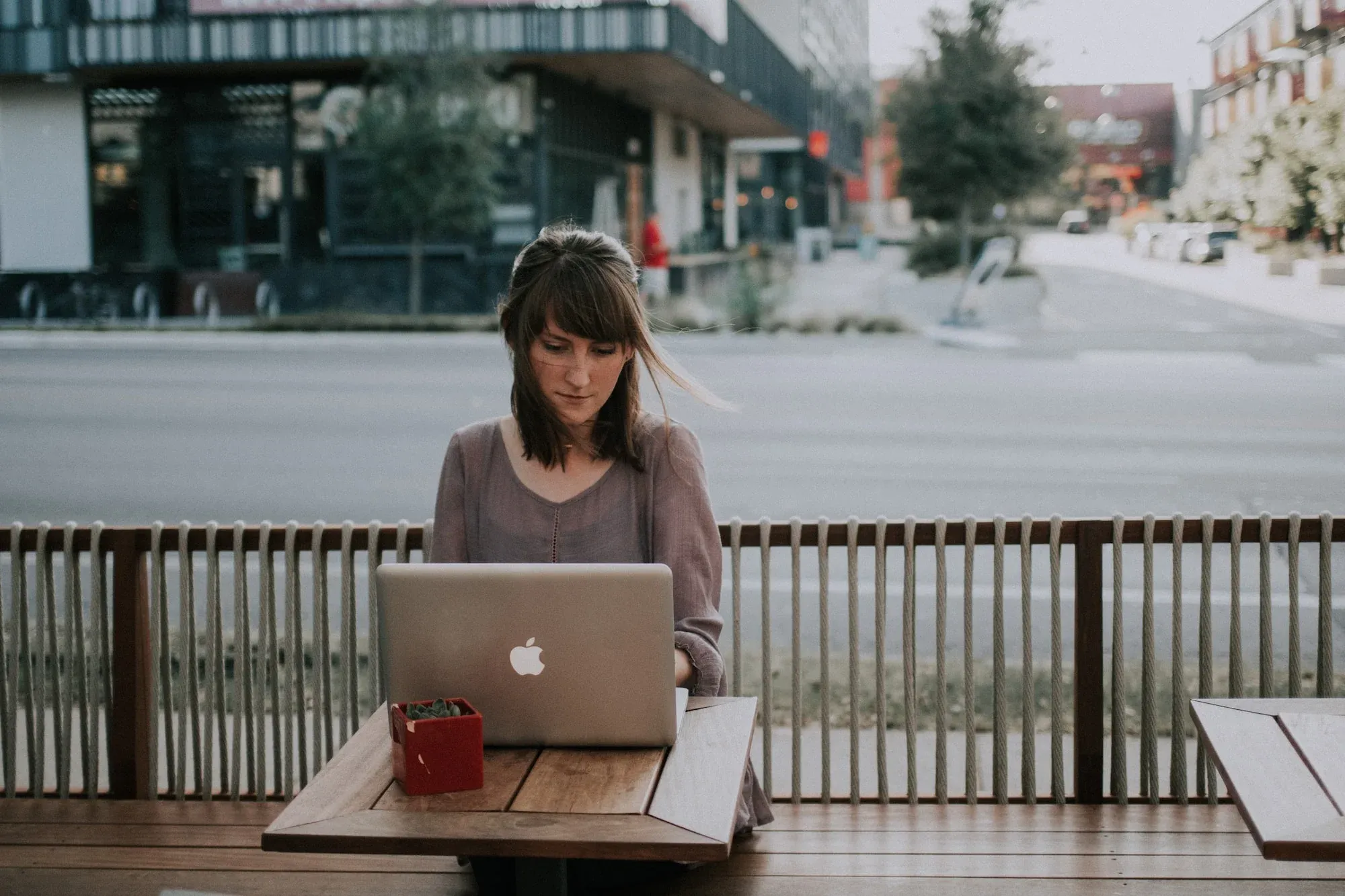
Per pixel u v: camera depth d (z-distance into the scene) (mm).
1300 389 14109
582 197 26016
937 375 15820
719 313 21938
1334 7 19812
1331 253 21781
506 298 2637
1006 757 3398
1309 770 2287
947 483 9344
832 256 44844
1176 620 3418
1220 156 23656
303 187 24328
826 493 9070
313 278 23891
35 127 24906
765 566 3428
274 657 3504
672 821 2070
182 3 23156
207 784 3502
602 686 2318
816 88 48031
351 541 3486
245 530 3498
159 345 19828
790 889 2859
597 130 27031
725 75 26703
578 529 2744
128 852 3121
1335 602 6648
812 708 5152
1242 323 20938
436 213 21266
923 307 23969
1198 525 3400
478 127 21203
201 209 24672
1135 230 32906
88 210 24938
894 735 4863
